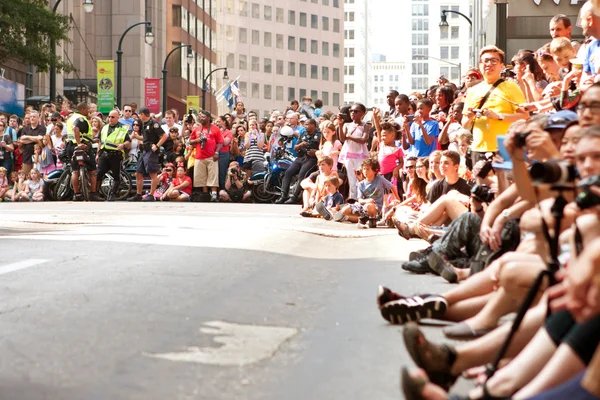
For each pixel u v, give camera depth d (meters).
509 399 4.47
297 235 15.22
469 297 6.84
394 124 20.14
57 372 5.55
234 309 7.79
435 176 14.71
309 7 159.12
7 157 30.05
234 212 22.00
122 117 30.36
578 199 4.19
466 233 9.19
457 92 21.17
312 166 26.56
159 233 14.81
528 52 15.00
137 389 5.23
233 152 28.95
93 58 83.62
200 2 109.00
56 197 29.14
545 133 5.82
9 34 43.88
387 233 16.03
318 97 161.88
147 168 28.42
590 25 11.34
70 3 73.69
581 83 11.41
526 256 5.91
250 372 5.68
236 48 147.25
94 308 7.64
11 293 8.41
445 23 46.06
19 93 41.34
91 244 12.84
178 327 6.95
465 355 5.13
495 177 10.75
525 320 5.09
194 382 5.41
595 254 3.72
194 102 71.38
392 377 5.60
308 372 5.71
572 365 4.12
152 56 90.88
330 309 7.90
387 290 7.02
